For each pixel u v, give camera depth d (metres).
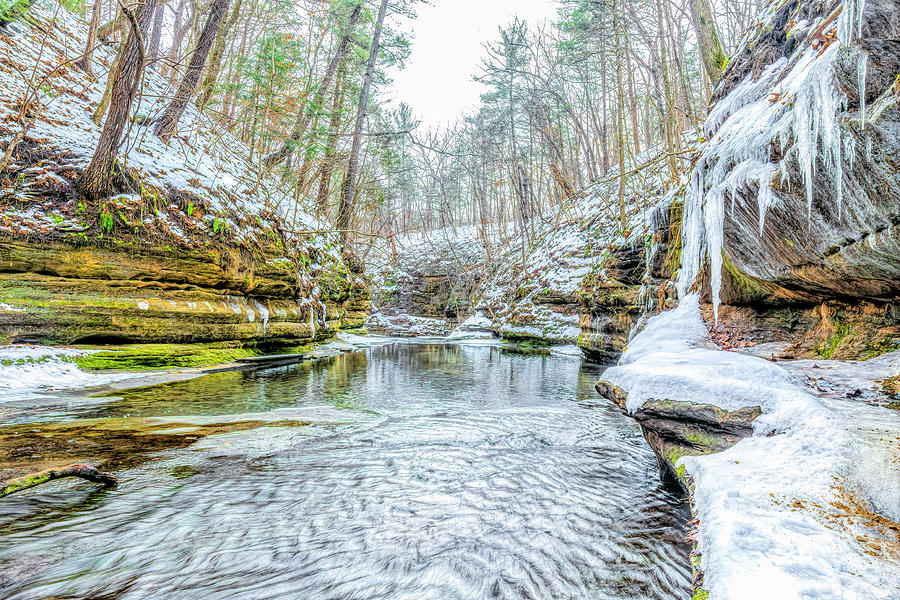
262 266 11.39
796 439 2.72
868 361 3.82
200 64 12.65
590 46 24.19
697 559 2.10
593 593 2.49
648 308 10.43
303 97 16.89
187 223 9.72
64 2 14.17
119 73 7.93
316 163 21.89
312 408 7.02
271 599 2.36
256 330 11.12
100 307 8.01
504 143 35.88
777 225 4.11
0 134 8.03
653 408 3.68
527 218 32.97
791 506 2.17
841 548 1.83
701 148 7.06
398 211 52.47
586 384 10.45
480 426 6.26
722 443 3.14
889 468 2.27
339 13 20.19
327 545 2.93
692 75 24.20
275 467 4.30
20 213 7.57
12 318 7.06
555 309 21.30
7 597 2.27
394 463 4.59
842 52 2.92
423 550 2.91
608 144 30.95
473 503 3.68
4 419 5.32
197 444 4.80
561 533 3.20
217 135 15.85
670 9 15.51
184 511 3.31
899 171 2.70
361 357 15.52
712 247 5.42
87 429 5.07
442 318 33.69
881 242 3.15
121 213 8.55
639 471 4.56
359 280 24.53
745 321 5.62
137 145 10.81
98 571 2.54
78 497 3.43
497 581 2.59
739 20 17.28
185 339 9.37
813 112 3.26
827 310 4.60
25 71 10.59
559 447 5.37
